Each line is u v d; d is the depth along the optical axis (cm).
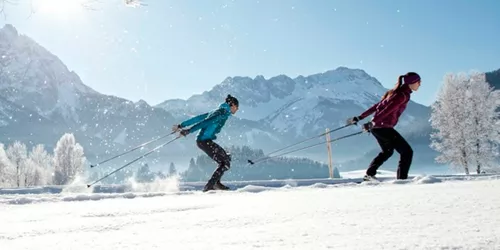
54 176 4841
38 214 225
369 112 574
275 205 214
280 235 118
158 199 315
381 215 156
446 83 2544
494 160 2441
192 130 571
